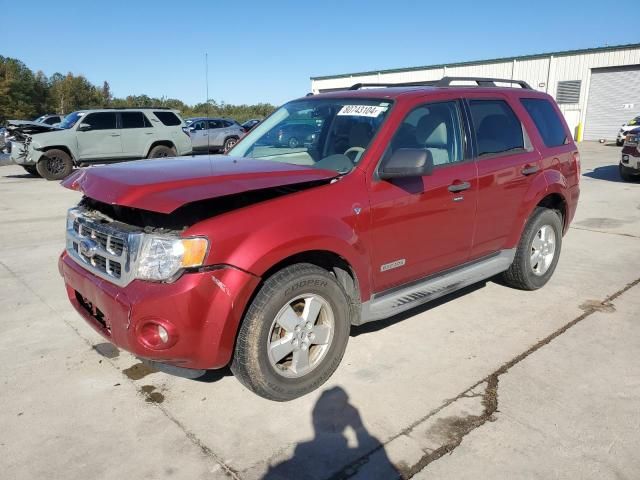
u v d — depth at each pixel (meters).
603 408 3.11
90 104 85.38
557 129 5.21
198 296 2.77
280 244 2.95
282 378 3.12
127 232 2.94
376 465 2.64
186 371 2.97
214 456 2.72
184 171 3.17
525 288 5.01
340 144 3.81
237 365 3.05
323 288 3.21
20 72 77.44
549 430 2.90
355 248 3.34
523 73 32.72
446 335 4.08
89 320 3.33
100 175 3.20
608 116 29.83
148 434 2.90
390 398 3.22
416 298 3.87
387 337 4.05
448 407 3.12
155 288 2.78
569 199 5.22
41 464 2.66
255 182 2.99
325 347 3.31
